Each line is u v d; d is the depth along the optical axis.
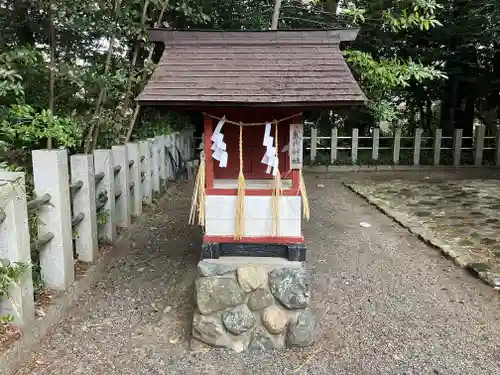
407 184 9.10
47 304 3.30
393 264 4.59
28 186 3.70
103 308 3.59
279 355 2.94
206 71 3.00
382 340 3.13
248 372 2.76
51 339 3.08
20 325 2.82
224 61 3.07
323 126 12.64
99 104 5.14
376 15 6.25
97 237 4.62
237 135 3.34
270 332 3.01
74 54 5.40
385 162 11.51
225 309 3.01
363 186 8.90
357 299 3.77
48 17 4.72
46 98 4.78
